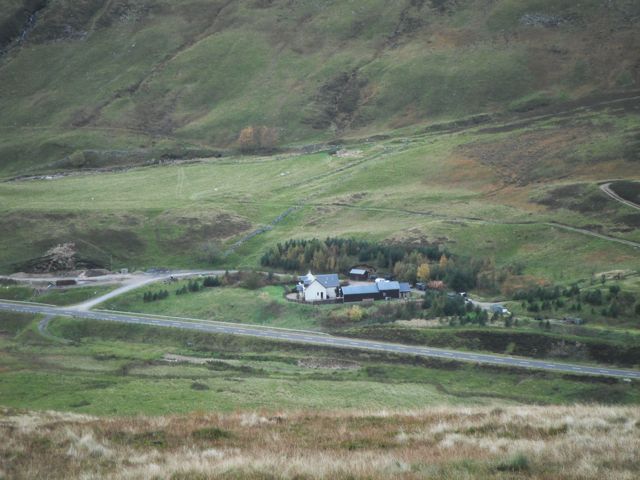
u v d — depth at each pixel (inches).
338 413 2418.8
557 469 1466.5
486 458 1566.2
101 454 1786.4
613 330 6417.3
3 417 2417.6
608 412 2194.9
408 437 1923.0
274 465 1524.4
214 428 2049.7
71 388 5012.3
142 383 5226.4
